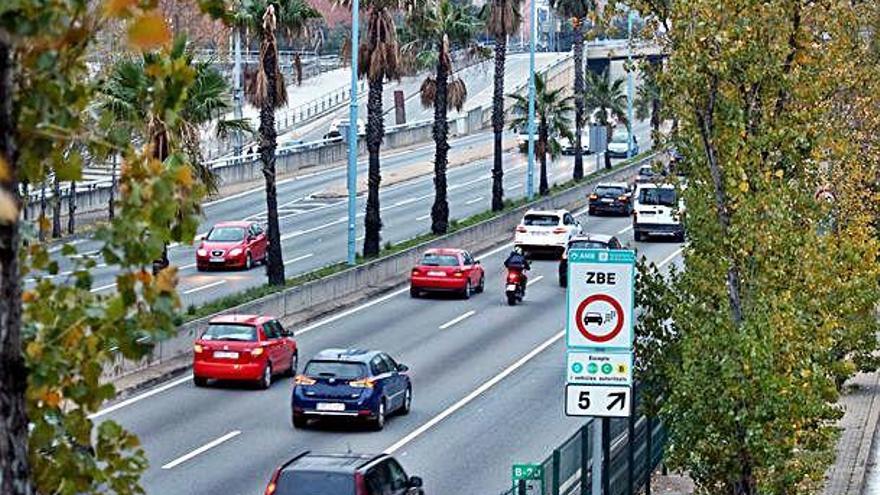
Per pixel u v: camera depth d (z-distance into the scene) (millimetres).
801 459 46125
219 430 74500
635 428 60344
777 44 46562
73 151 22922
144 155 17938
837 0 49062
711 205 47188
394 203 188250
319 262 137875
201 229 160000
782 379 43938
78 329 18125
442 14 160250
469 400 84062
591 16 49094
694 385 45219
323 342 101500
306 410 75000
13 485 15992
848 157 61344
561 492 49844
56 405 18672
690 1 45344
